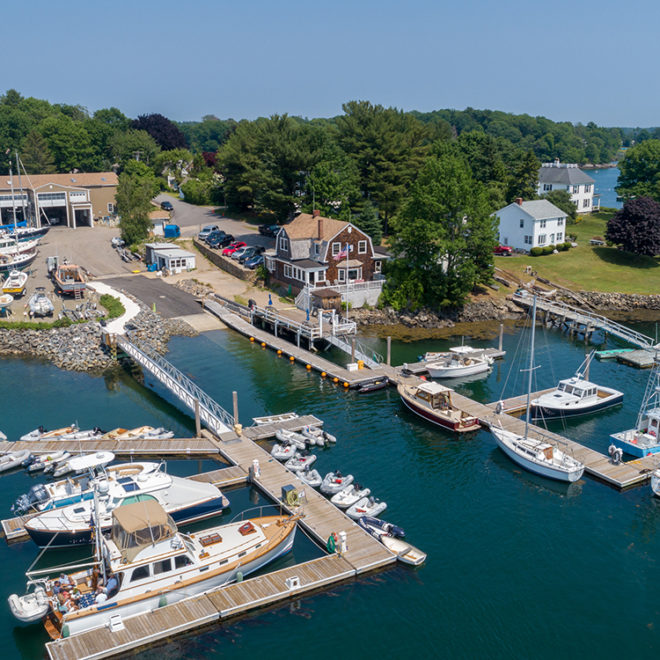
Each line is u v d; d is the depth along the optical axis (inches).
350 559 1396.4
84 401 2274.9
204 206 5418.3
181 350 2770.7
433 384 2193.7
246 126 5073.8
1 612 1277.1
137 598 1229.7
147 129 7426.2
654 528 1568.7
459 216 3275.1
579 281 3927.2
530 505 1662.2
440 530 1545.3
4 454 1818.4
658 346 2915.8
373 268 3489.2
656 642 1206.3
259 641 1202.0
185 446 1891.0
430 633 1221.1
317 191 3875.5
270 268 3599.9
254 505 1637.6
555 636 1217.4
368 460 1878.7
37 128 6343.5
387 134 4242.1
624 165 5374.0
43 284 3346.5
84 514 1476.4
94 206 4877.0
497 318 3420.3
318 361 2618.1
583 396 2220.7
